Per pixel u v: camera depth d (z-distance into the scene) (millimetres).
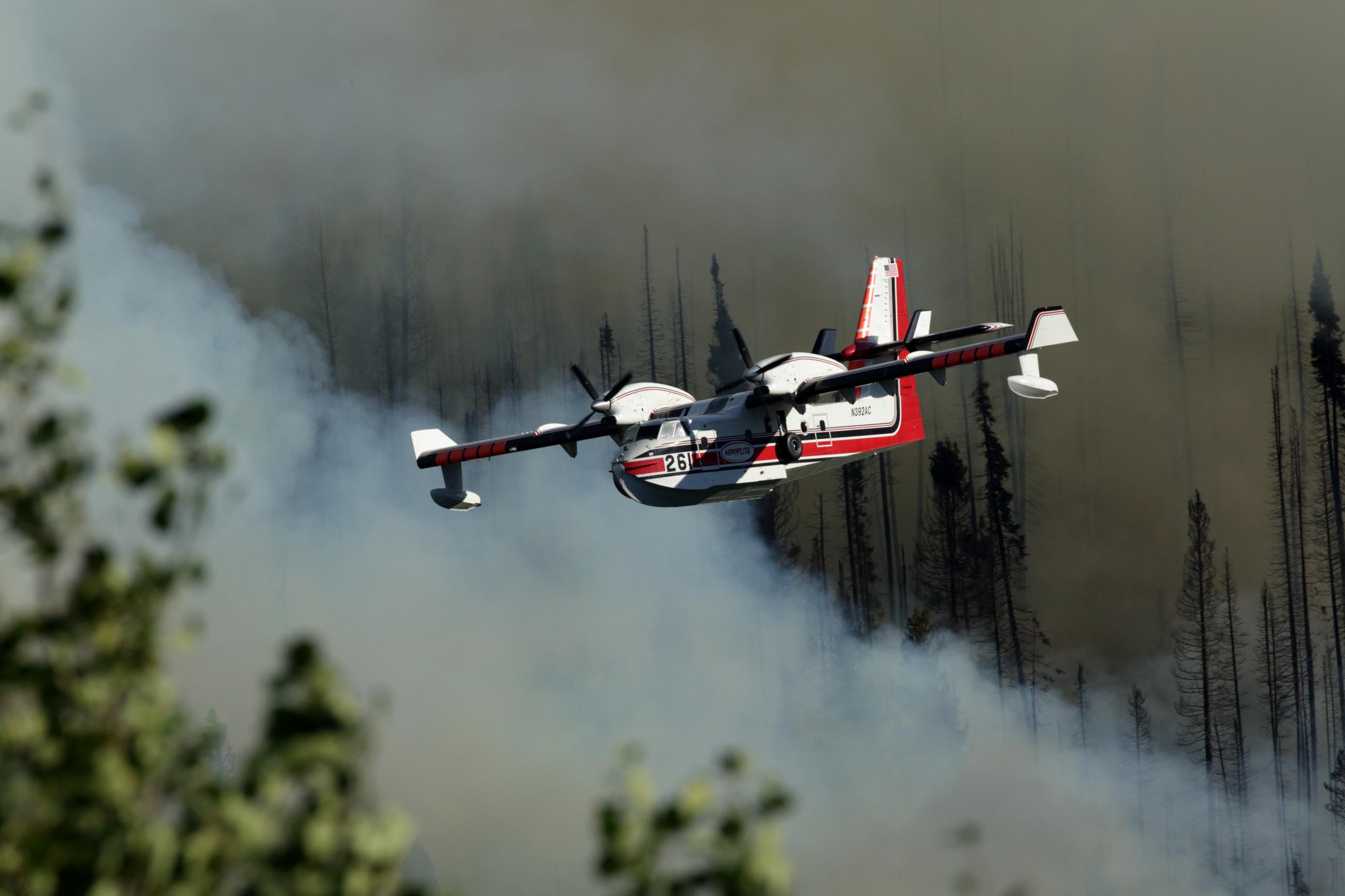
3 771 10758
